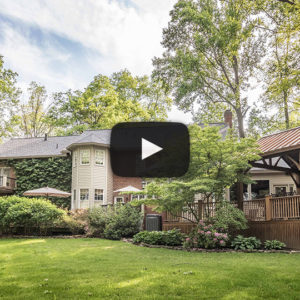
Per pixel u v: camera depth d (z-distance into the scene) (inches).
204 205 559.2
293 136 561.9
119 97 1565.0
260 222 524.1
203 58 1047.6
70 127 1466.5
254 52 964.0
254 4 745.6
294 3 671.1
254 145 499.5
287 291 223.1
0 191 995.3
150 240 549.3
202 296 211.3
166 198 492.4
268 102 1042.1
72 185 954.1
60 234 733.3
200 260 371.6
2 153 1082.1
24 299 206.1
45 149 1066.1
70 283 249.0
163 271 295.1
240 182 575.2
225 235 482.0
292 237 470.6
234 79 1064.2
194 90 995.9
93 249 478.9
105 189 929.5
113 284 244.5
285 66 691.4
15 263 353.1
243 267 313.0
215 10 994.7
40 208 697.0
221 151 492.1
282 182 828.0
